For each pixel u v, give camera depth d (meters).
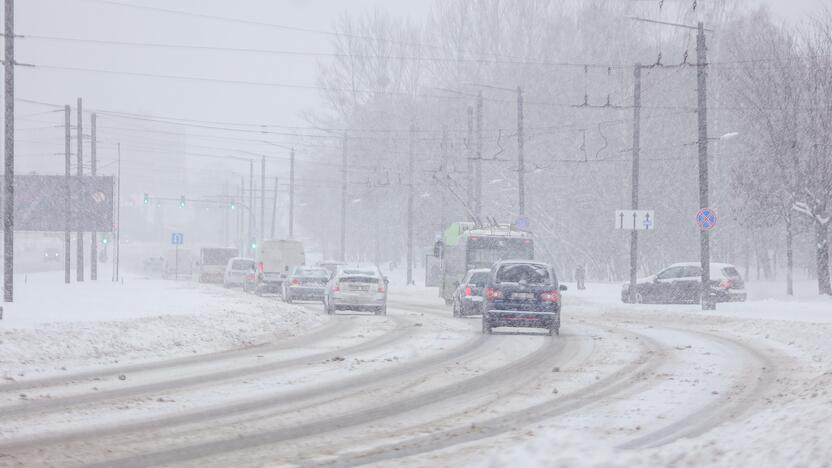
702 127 132.38
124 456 35.69
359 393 52.88
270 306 120.75
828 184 161.50
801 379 58.03
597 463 30.28
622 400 50.00
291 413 45.97
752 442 33.44
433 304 165.12
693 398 50.56
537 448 32.88
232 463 34.44
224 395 51.97
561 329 103.94
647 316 129.75
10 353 68.25
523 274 93.56
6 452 36.28
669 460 30.77
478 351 77.25
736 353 75.62
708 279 130.38
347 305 127.38
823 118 162.75
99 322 84.44
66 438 39.28
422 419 44.31
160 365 67.25
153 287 165.75
